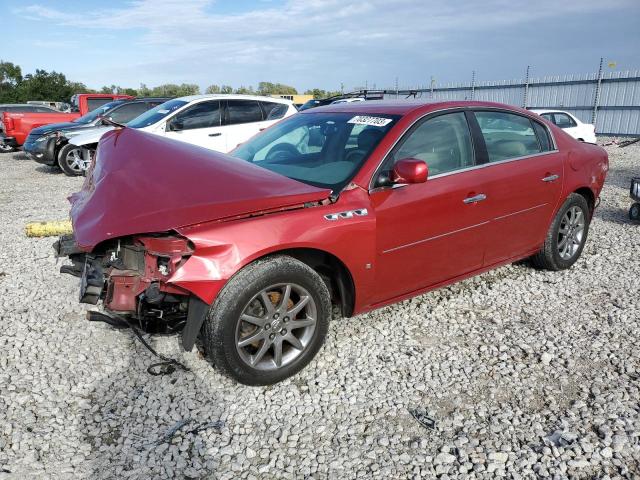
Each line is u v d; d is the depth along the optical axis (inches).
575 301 174.7
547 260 194.5
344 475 98.4
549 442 106.3
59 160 470.9
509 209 168.4
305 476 98.3
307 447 106.1
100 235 114.7
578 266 207.9
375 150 139.3
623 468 99.1
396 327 156.3
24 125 645.9
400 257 142.5
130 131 154.6
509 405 119.3
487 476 97.9
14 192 398.3
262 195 120.5
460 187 151.9
